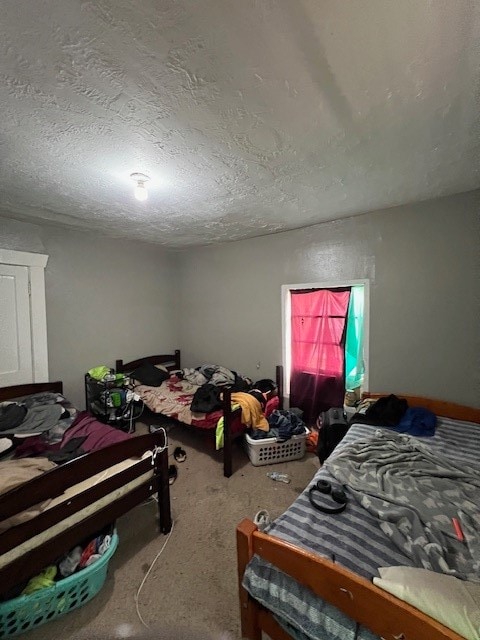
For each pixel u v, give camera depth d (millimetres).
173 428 3293
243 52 881
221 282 3744
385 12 761
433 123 1247
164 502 1746
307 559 878
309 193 2039
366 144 1411
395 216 2398
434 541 1053
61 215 2500
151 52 877
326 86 1022
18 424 2053
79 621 1256
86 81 986
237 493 2145
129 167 1615
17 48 861
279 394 3176
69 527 1298
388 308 2479
